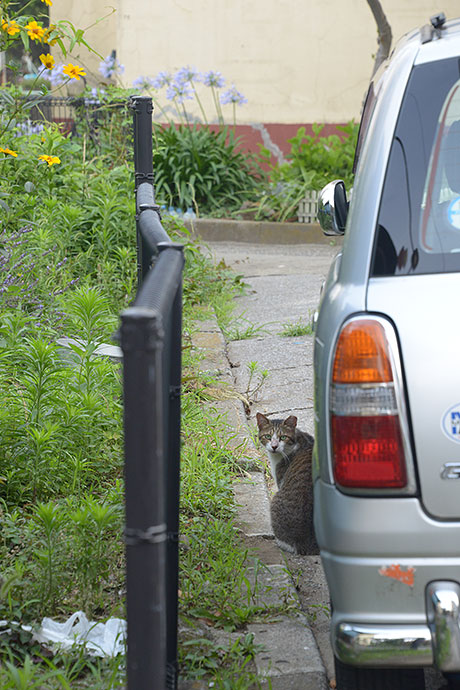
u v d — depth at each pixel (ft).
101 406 18.69
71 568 13.79
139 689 7.62
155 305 7.63
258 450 20.68
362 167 10.60
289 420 18.29
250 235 53.36
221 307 34.27
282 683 11.80
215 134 60.90
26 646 12.00
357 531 9.11
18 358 20.90
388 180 10.12
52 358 18.61
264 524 17.10
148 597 7.48
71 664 11.72
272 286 39.73
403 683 10.37
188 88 56.90
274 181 57.21
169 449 11.30
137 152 20.42
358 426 9.12
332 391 9.33
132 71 61.72
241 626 13.32
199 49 60.85
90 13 64.08
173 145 57.47
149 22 61.00
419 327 9.16
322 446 9.56
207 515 16.85
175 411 11.44
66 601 13.33
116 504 15.20
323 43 59.21
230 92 56.59
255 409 23.93
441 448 9.02
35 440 16.35
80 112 46.01
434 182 10.06
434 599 8.96
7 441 17.08
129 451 7.27
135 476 7.30
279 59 59.98
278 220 54.90
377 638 9.08
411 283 9.44
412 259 9.60
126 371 7.14
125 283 27.40
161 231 13.10
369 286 9.53
